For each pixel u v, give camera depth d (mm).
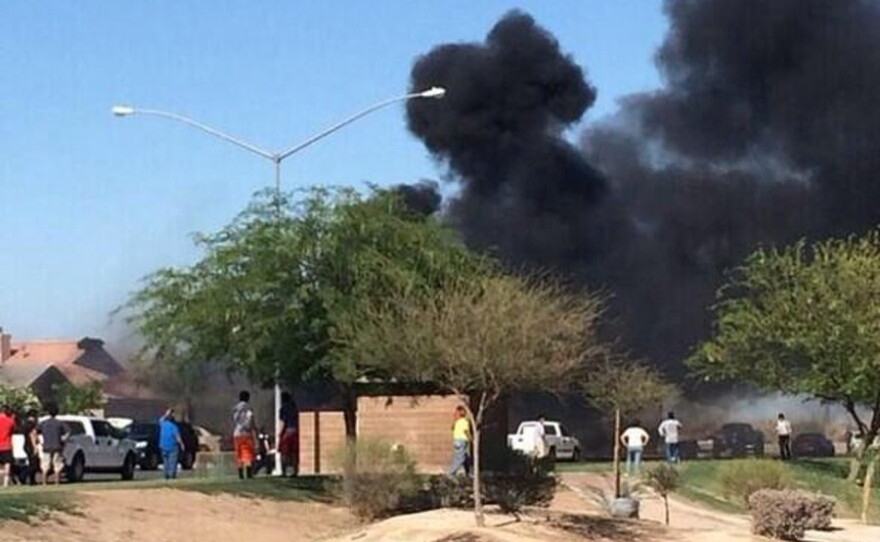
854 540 30500
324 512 28688
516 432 58000
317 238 31219
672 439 47938
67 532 23219
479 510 26750
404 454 29594
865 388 43719
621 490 36469
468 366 26172
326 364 30703
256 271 30969
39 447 34969
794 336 44344
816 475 43375
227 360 32031
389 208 32562
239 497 28297
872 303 44000
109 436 39094
